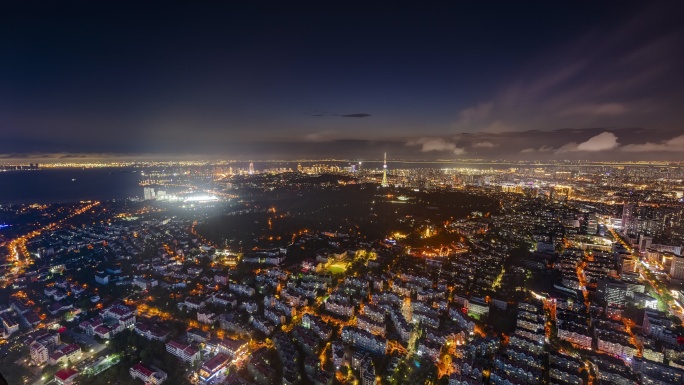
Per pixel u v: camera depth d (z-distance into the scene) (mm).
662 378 188125
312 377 196250
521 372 196375
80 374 195000
